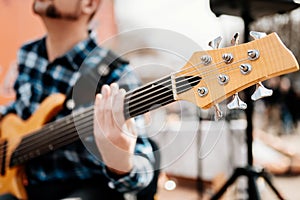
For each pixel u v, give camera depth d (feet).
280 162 10.39
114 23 7.84
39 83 5.18
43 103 4.72
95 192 4.33
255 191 4.75
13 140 4.76
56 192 4.64
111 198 4.37
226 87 2.76
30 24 7.04
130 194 4.37
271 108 14.25
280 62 2.58
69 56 5.05
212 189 8.36
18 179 4.86
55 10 5.20
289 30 9.03
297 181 10.04
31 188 4.82
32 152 4.57
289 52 2.57
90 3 5.43
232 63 2.75
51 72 5.10
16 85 5.49
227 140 8.38
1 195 4.92
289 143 13.50
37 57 5.29
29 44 5.43
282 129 14.64
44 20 5.30
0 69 6.95
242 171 4.88
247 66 2.68
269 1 4.36
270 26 8.29
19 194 4.80
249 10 4.56
